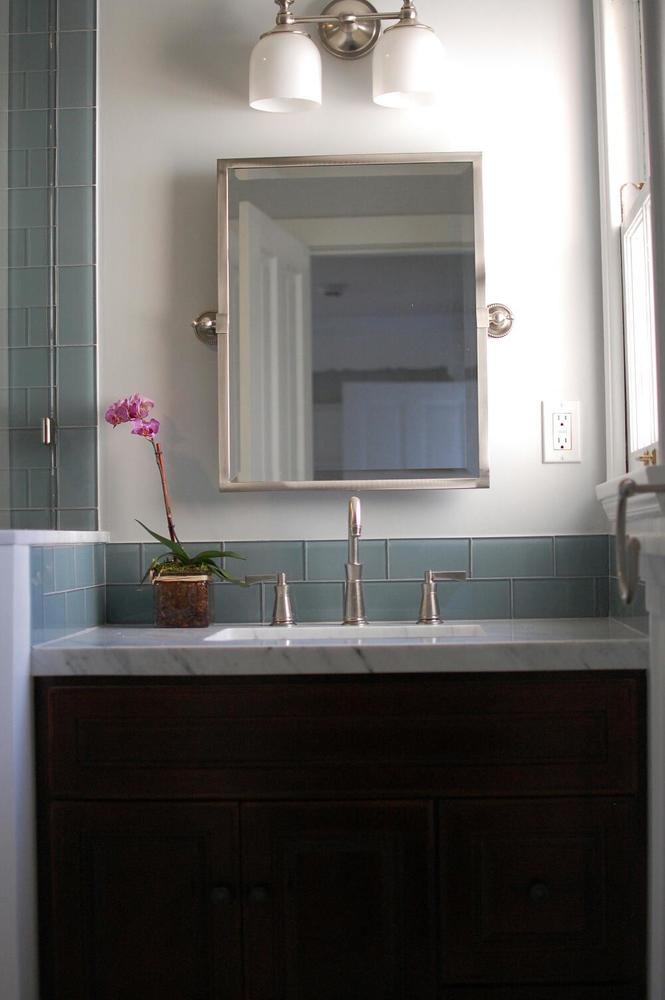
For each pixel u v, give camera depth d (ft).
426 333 6.39
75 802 5.16
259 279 6.42
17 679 5.04
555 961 5.06
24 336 6.54
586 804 5.07
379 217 6.43
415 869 5.07
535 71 6.52
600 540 6.42
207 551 6.31
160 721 5.14
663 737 4.83
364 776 5.09
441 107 6.53
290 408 6.40
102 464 6.53
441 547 6.43
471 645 5.07
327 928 5.07
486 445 6.31
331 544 6.44
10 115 6.57
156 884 5.12
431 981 5.05
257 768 5.11
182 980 5.09
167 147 6.57
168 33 6.60
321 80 6.46
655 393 5.41
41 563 5.35
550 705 5.08
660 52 4.71
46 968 5.16
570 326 6.47
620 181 6.22
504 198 6.51
